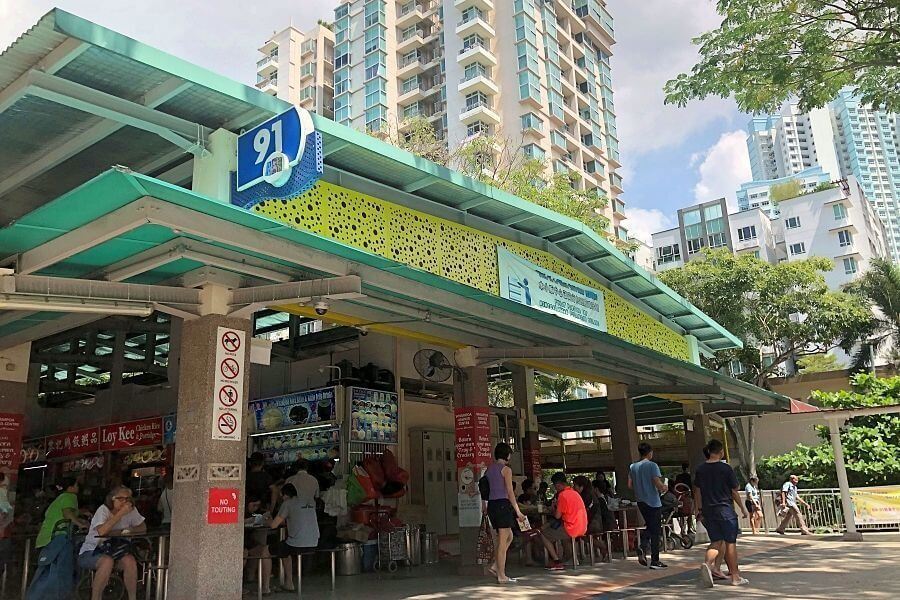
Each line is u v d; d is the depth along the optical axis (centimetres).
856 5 1054
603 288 1370
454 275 969
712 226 6894
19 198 797
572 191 2858
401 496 1290
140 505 1212
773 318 3095
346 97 5691
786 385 2988
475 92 5106
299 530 877
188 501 700
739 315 3062
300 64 6575
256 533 922
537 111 5175
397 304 911
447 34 5384
